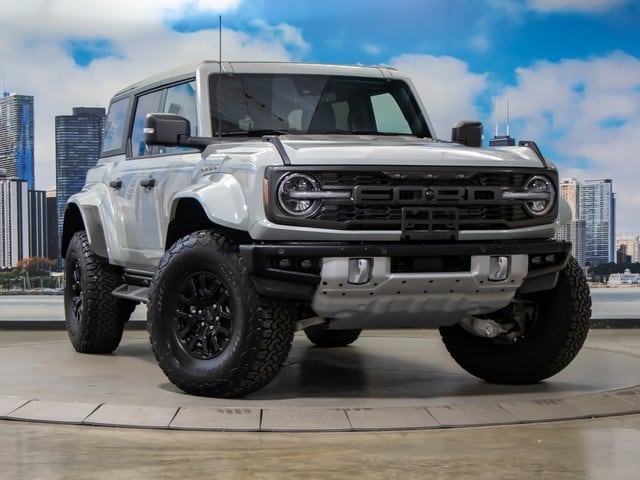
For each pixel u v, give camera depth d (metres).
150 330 4.68
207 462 3.32
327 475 3.14
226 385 4.39
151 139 4.77
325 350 6.88
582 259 8.57
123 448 3.55
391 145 4.49
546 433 3.86
